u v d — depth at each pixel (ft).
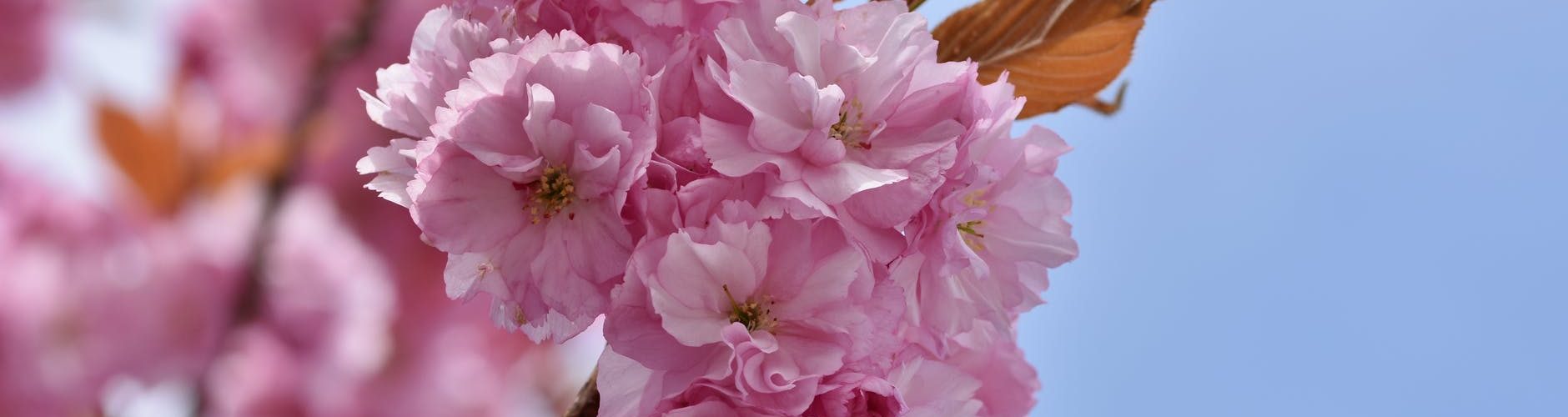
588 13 1.01
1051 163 1.13
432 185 0.94
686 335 0.94
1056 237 1.12
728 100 0.97
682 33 0.99
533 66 0.95
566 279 0.95
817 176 0.97
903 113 1.00
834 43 1.00
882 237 0.99
